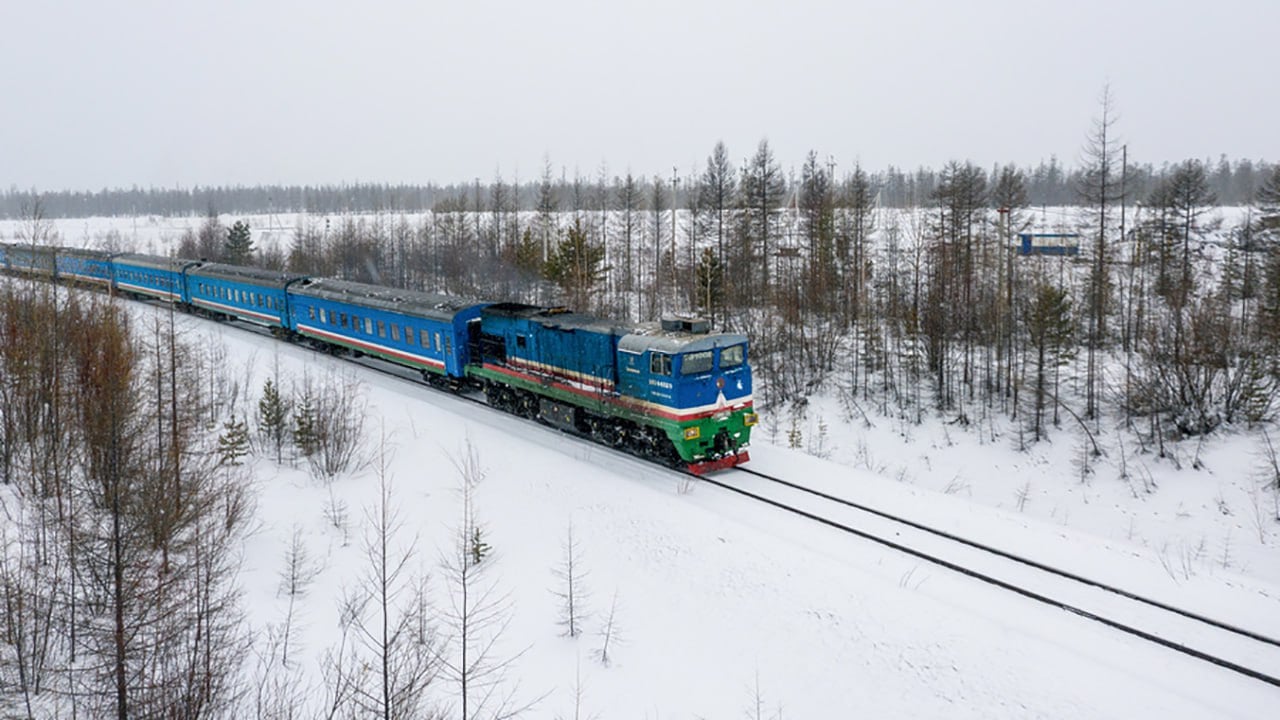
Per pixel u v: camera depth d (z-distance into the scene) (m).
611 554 17.02
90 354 18.55
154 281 48.22
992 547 16.56
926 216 63.16
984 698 11.88
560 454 22.80
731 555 16.44
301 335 38.62
